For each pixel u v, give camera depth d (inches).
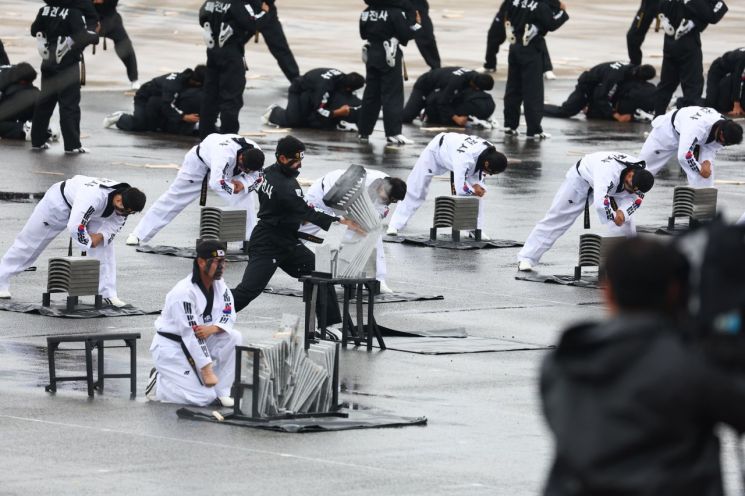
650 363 593.0
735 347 595.8
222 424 1391.5
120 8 5531.5
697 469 598.2
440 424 1419.8
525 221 2785.4
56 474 1160.8
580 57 5162.4
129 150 3398.1
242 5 3329.2
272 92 4281.5
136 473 1168.2
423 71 4712.1
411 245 2564.0
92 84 4271.7
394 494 1114.1
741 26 6018.7
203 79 3627.0
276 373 1424.7
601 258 2269.9
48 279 1990.7
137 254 2407.7
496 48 4655.5
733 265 605.3
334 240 2544.3
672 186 3216.0
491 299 2161.7
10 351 1748.3
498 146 3624.5
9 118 3486.7
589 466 599.5
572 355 601.9
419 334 1904.5
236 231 2397.9
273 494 1104.2
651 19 4552.2
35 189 2888.8
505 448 1314.0
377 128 3846.0
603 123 4055.1
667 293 615.5
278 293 2146.9
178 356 1513.3
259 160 2364.7
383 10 3526.1
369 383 1616.6
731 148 3735.2
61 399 1503.4
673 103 4370.1
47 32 3250.5
